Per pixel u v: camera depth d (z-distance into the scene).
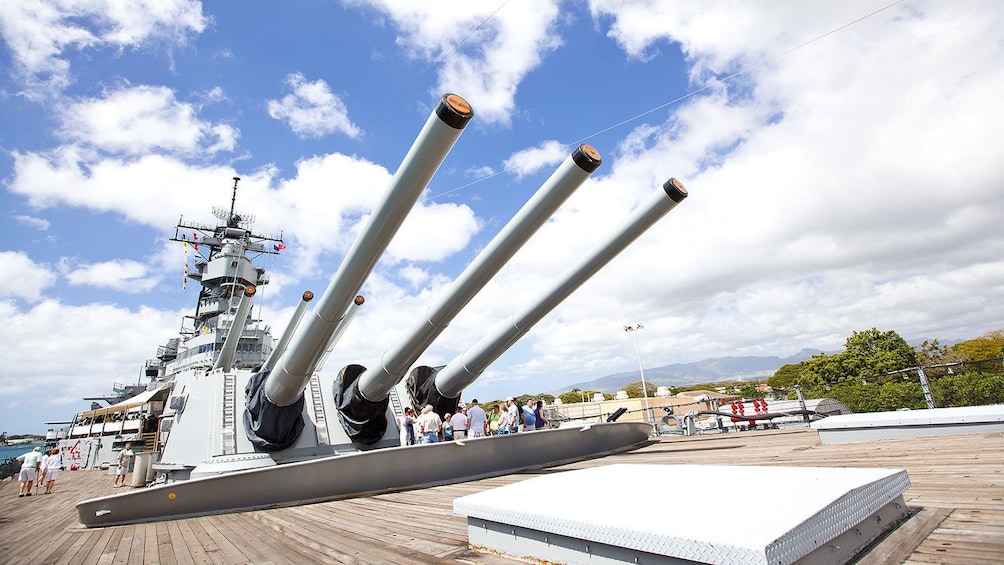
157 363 25.66
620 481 3.05
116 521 6.14
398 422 9.80
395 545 3.58
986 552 2.10
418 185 4.96
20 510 10.24
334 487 6.64
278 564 3.50
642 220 7.01
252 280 21.75
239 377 9.48
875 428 6.43
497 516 2.83
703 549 1.85
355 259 5.79
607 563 2.26
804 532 1.88
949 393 9.90
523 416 10.34
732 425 14.10
